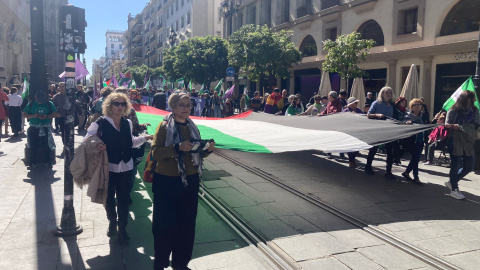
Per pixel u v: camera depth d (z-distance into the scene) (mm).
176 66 35031
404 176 7816
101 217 5270
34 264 3846
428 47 16297
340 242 4559
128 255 4141
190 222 3645
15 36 37562
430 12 16562
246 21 34906
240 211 5684
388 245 4496
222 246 4434
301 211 5727
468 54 14930
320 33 24141
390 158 7961
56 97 11258
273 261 4023
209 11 50750
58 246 4289
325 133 6227
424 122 10352
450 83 15945
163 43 67188
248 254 4223
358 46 16125
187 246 3648
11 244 4301
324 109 11172
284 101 13273
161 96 11953
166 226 3535
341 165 9398
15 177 7383
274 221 5254
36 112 7961
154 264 3615
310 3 25094
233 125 7809
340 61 16203
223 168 8992
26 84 13047
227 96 19891
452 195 6582
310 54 25828
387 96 7688
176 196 3570
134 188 6895
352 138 5883
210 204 5984
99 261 3973
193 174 3615
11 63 36625
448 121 6434
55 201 5914
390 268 3896
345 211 5695
